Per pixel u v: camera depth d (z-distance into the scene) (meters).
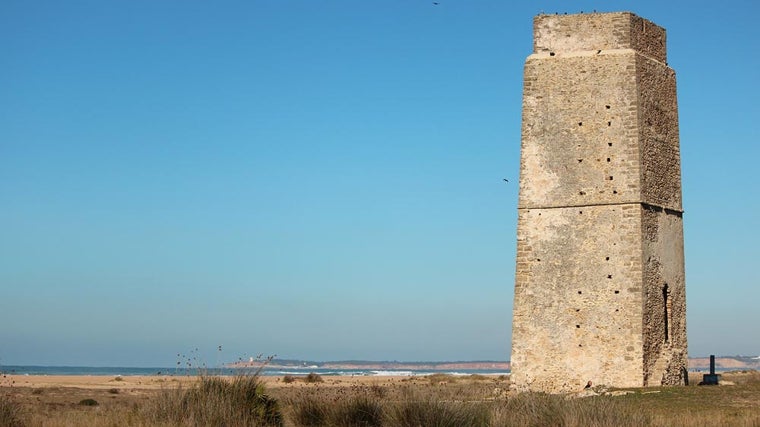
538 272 42.12
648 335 40.47
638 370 39.78
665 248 42.44
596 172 41.69
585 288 41.19
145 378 108.38
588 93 42.28
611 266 40.88
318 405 30.81
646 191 41.47
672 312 42.47
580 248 41.50
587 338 40.88
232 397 28.94
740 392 36.59
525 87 43.31
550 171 42.47
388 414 29.27
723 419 29.38
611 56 42.12
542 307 41.84
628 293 40.41
